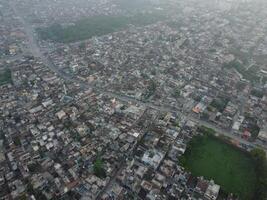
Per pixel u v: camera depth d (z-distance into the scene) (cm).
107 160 18075
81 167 17450
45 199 15400
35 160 17988
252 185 17388
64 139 19738
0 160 17975
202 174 17888
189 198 15750
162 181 16650
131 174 17062
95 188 15938
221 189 16575
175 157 18675
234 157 19612
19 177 16812
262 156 18650
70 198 15588
